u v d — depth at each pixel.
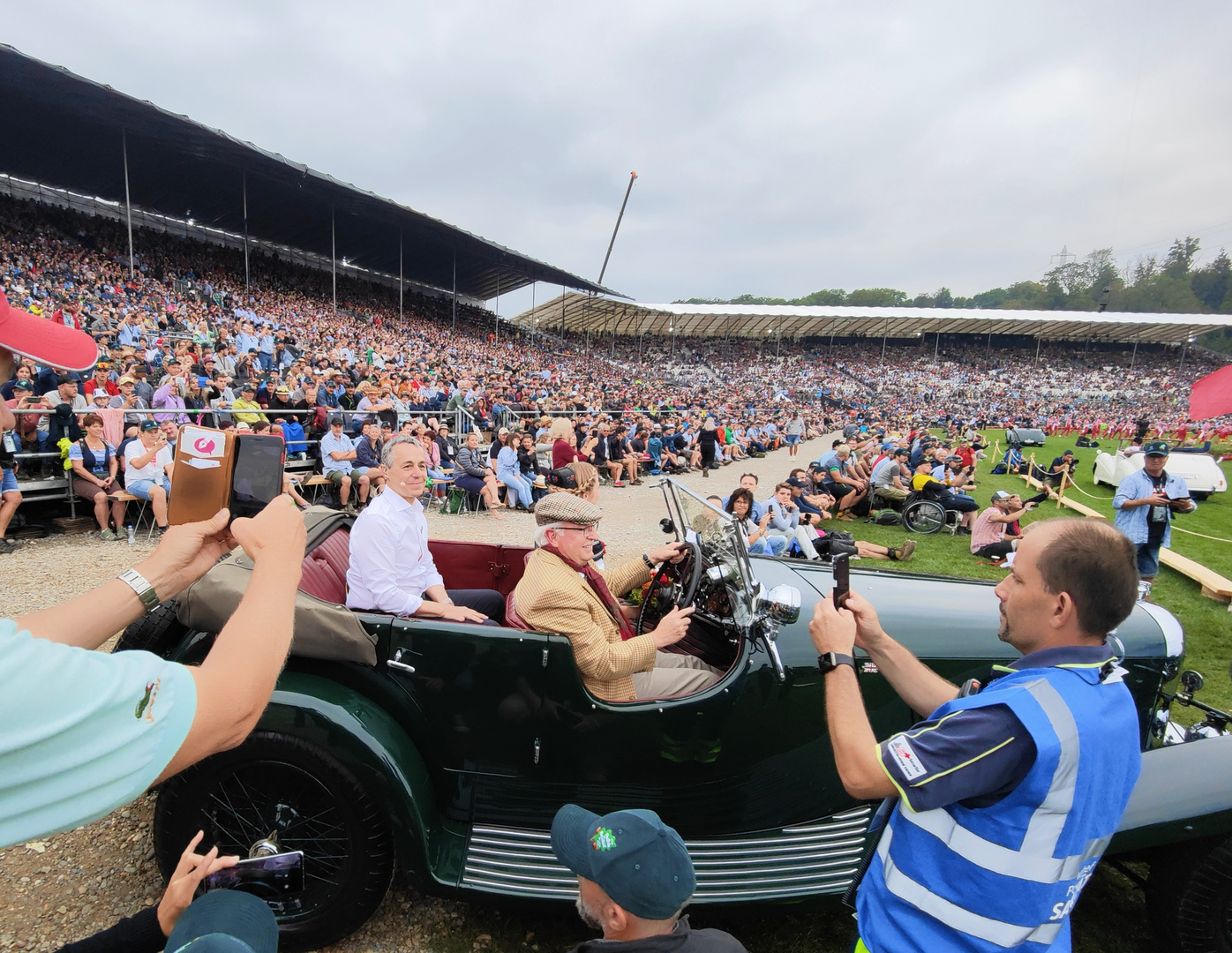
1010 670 1.38
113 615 1.03
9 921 2.32
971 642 2.72
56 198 28.91
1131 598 1.25
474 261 41.66
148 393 9.42
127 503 7.24
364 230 34.81
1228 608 6.44
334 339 24.59
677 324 62.44
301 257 39.81
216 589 2.25
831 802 2.56
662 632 2.45
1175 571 7.84
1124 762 1.23
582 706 2.34
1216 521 11.96
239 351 16.28
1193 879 2.14
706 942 1.21
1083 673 1.25
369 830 2.16
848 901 1.71
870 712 2.62
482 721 2.36
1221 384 6.71
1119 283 149.62
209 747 0.77
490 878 2.21
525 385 25.03
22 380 8.43
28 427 7.45
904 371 66.19
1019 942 1.23
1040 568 1.30
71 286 19.20
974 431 36.09
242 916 1.00
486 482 10.10
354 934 2.38
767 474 17.02
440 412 13.81
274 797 2.22
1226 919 2.13
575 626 2.33
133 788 0.68
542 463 11.52
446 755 2.40
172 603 2.57
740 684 2.43
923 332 70.88
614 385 37.78
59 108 20.27
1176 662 2.81
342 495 8.88
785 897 2.16
